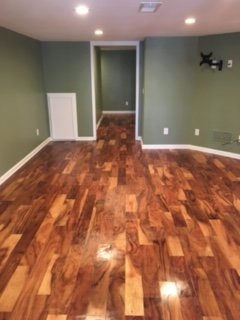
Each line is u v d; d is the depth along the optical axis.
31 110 4.96
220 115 4.89
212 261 2.22
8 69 3.96
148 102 5.23
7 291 1.93
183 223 2.78
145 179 3.93
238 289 1.94
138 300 1.85
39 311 1.77
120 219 2.86
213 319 1.71
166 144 5.48
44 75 5.71
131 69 9.16
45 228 2.70
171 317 1.72
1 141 3.75
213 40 4.63
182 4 2.52
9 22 3.35
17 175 4.09
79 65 5.66
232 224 2.76
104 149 5.46
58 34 4.48
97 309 1.79
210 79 4.86
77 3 2.44
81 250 2.37
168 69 5.03
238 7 2.64
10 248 2.39
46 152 5.29
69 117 6.02
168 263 2.20
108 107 9.62
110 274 2.09
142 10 2.73
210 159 4.81
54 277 2.06
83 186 3.70
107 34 4.50
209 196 3.38
